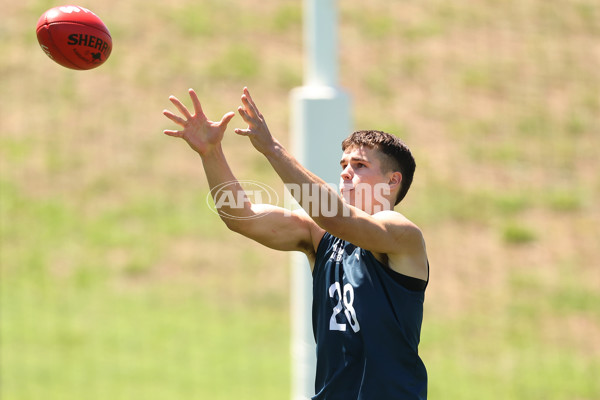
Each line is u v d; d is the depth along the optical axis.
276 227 12.85
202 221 52.22
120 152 56.59
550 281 48.72
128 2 70.00
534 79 66.19
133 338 41.19
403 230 11.29
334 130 18.94
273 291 46.91
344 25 70.19
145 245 50.12
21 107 59.59
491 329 44.06
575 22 73.56
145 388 35.00
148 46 65.25
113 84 61.56
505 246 51.28
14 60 63.31
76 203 53.00
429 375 38.16
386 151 12.12
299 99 19.09
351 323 11.68
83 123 58.53
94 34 13.53
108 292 46.28
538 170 57.69
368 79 63.94
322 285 12.18
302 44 67.56
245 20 69.50
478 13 73.56
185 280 47.62
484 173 56.91
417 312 11.77
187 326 42.75
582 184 57.03
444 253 50.19
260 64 64.31
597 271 49.94
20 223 51.25
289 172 10.78
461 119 61.34
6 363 37.53
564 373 39.31
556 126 61.78
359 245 11.17
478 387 36.97
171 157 56.72
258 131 10.86
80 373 36.66
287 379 36.47
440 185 55.25
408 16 72.38
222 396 34.09
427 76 65.25
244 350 40.12
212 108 58.97
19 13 67.75
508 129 61.03
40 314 43.50
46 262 48.47
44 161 55.59
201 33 67.19
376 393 11.46
